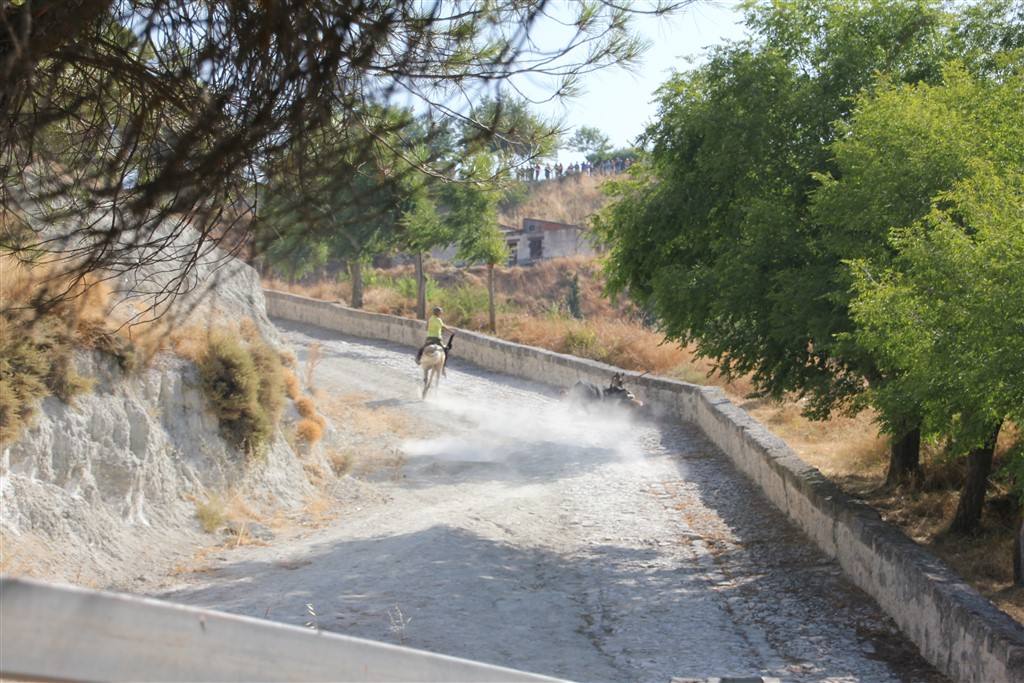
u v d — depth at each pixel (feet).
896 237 39.27
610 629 34.65
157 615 4.16
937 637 31.24
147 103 13.04
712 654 32.01
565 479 63.57
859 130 43.19
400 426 81.05
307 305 159.94
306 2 11.93
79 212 13.56
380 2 12.84
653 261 61.62
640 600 38.63
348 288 172.04
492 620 33.19
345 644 5.03
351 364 118.11
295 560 41.09
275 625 4.71
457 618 32.65
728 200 56.95
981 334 30.45
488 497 57.77
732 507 56.13
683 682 11.40
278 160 12.67
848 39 52.49
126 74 12.91
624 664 30.14
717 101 55.06
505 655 29.37
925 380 33.40
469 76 13.58
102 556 38.75
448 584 36.58
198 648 4.33
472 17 14.20
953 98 41.37
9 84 11.27
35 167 13.65
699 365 110.01
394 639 29.27
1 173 13.30
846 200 42.06
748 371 55.98
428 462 68.44
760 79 52.95
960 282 31.09
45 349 40.63
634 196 63.98
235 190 12.71
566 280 197.06
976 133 39.17
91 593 3.93
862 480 62.64
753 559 45.50
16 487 37.35
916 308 32.94
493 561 41.91
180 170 12.21
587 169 248.32
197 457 49.06
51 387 40.98
